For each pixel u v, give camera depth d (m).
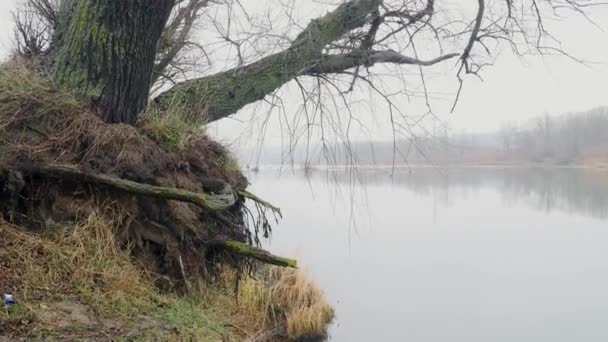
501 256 13.81
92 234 3.12
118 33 3.79
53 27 4.72
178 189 3.34
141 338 2.62
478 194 30.41
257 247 3.95
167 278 3.42
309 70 5.72
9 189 2.98
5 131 3.15
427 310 9.13
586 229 18.38
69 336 2.38
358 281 10.85
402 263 12.66
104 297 2.84
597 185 35.22
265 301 6.79
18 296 2.53
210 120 5.21
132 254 3.34
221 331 3.29
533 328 8.45
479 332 8.15
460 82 5.90
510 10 5.98
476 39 5.91
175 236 3.57
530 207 24.52
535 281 11.40
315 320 7.40
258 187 12.16
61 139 3.27
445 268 12.36
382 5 5.74
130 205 3.37
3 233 2.85
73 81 3.71
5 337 2.23
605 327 8.42
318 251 13.27
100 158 3.32
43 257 2.85
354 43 5.89
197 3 7.25
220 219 3.88
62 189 3.20
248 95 5.37
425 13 5.84
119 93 3.83
